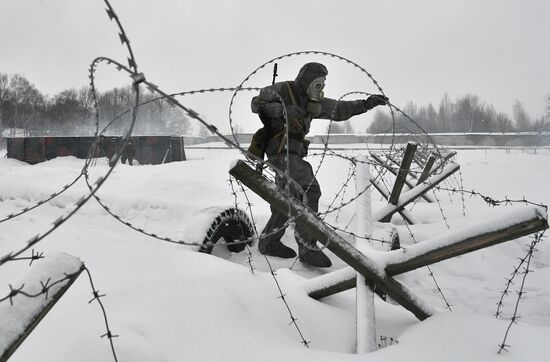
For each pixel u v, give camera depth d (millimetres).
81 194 6242
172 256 2857
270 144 3939
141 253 2818
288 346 1992
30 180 7539
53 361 1623
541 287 3867
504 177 11836
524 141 57031
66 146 20172
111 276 2373
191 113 1140
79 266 1241
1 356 1069
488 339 2004
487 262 4523
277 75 3982
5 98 63281
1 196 6816
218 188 7109
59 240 3066
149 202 5805
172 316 2006
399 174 5363
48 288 1148
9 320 1101
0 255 2945
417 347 1977
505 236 1941
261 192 1970
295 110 3852
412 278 4188
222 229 3635
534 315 3309
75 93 58156
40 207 6215
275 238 4309
